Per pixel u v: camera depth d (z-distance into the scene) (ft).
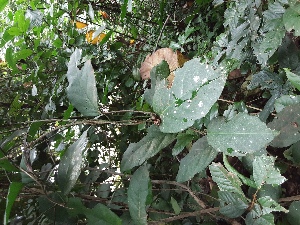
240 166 2.15
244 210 1.14
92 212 1.26
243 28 1.94
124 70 3.13
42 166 2.00
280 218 1.52
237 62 1.99
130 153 1.31
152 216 1.65
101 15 3.85
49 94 2.94
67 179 1.34
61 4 3.18
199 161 1.27
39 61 2.86
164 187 2.02
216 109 1.43
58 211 1.46
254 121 1.09
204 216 1.69
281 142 1.19
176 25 3.61
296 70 1.68
